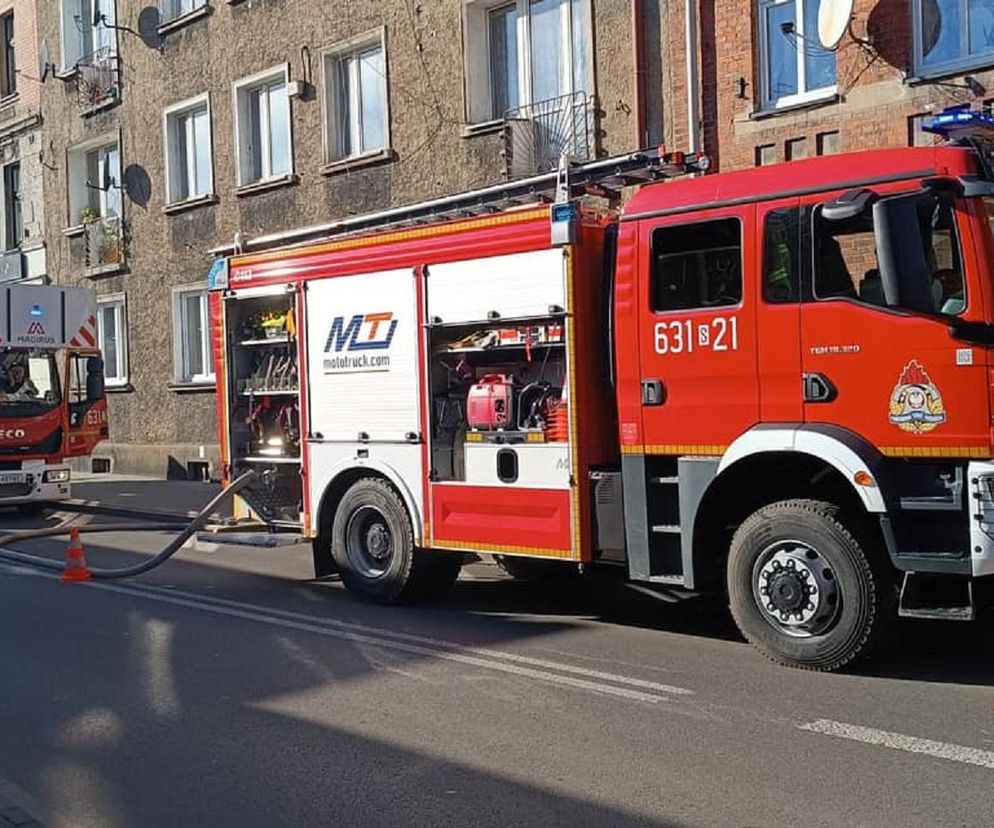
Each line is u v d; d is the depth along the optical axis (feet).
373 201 56.49
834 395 21.04
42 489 53.16
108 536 46.52
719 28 41.11
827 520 21.17
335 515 30.58
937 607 20.68
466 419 27.17
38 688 21.97
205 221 67.92
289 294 31.60
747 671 22.02
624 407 24.06
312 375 30.91
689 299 23.07
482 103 51.37
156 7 70.85
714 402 22.59
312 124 59.77
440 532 27.81
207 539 33.12
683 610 28.60
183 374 70.90
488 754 17.46
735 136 40.81
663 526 23.63
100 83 75.36
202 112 68.90
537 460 25.55
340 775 16.72
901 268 19.39
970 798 15.08
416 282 27.99
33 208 84.28
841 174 21.12
